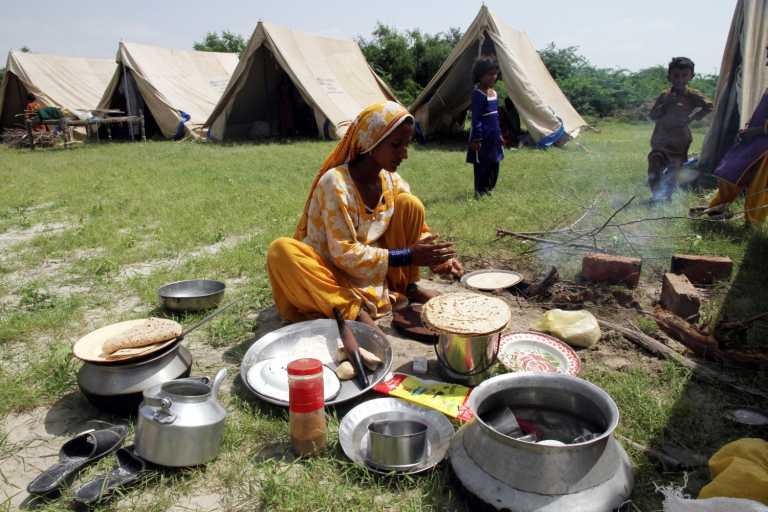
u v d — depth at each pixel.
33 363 3.19
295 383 2.30
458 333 2.64
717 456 2.07
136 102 18.38
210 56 21.41
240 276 4.66
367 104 17.80
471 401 2.13
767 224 5.23
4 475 2.31
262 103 17.91
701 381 2.87
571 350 3.10
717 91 7.87
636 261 4.04
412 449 2.23
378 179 3.42
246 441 2.49
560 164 10.34
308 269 3.12
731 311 3.59
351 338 2.93
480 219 6.01
